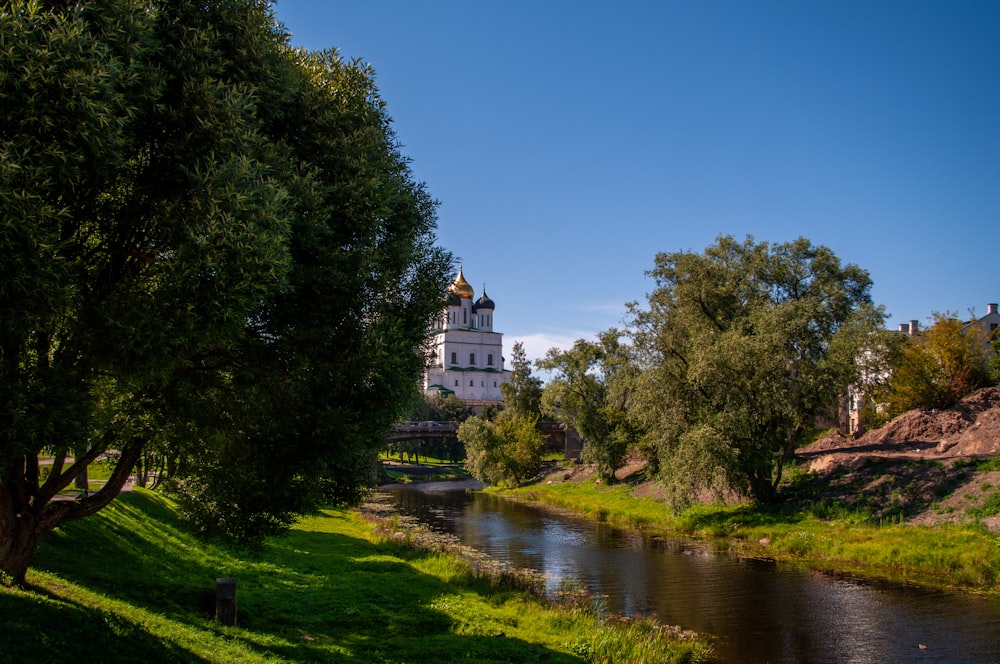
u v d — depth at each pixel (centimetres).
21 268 879
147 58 1137
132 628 1139
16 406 963
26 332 983
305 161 1448
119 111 1034
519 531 4072
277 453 1412
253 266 1063
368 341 1395
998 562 2642
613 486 5909
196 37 1188
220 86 1153
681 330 4281
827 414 4106
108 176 1072
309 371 1411
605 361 6175
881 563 2922
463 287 14188
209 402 1435
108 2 1030
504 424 7800
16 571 1209
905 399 5531
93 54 944
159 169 1177
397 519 4238
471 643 1602
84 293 1118
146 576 1705
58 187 1005
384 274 1481
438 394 12625
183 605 1538
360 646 1506
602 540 3709
